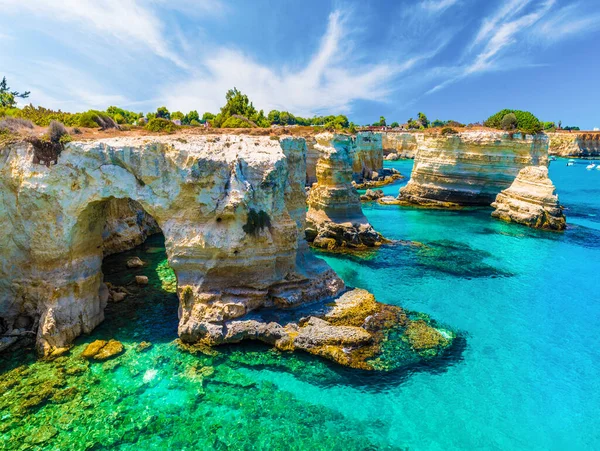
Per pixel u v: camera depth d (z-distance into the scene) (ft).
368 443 43.98
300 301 69.56
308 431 45.21
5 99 123.03
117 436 43.11
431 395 52.06
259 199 65.41
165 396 49.24
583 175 298.15
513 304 79.66
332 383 53.16
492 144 169.27
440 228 139.03
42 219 58.65
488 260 105.29
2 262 60.34
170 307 71.41
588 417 49.47
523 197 149.07
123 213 107.86
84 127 92.53
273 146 73.31
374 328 65.82
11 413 45.42
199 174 61.67
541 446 44.93
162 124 94.73
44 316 58.23
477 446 44.47
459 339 65.82
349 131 273.75
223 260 63.93
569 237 127.65
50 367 53.47
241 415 46.96
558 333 69.00
